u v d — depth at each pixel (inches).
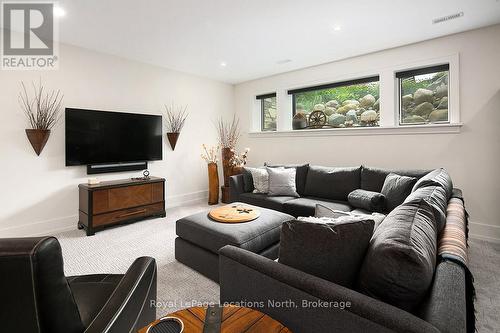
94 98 140.9
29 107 120.3
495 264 93.0
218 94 206.2
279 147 187.5
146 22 109.4
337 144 157.9
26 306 25.8
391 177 112.6
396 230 41.0
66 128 128.3
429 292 34.1
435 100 131.6
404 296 34.6
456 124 118.5
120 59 150.8
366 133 146.3
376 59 143.0
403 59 134.3
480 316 66.3
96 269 91.9
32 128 120.9
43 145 122.3
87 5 96.0
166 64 165.2
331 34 121.0
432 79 132.1
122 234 126.0
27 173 120.9
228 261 49.9
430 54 126.6
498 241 113.2
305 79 172.4
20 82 118.2
